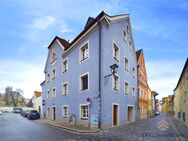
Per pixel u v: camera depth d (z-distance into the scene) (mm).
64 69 26859
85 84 20922
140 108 34875
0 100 92750
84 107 20594
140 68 36062
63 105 25766
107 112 18719
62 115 25922
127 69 26328
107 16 19328
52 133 14789
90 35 20047
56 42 29875
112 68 18203
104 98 18359
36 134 14195
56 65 29672
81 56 21891
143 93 38875
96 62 18766
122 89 23516
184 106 25484
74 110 22266
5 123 24500
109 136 13062
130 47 28453
